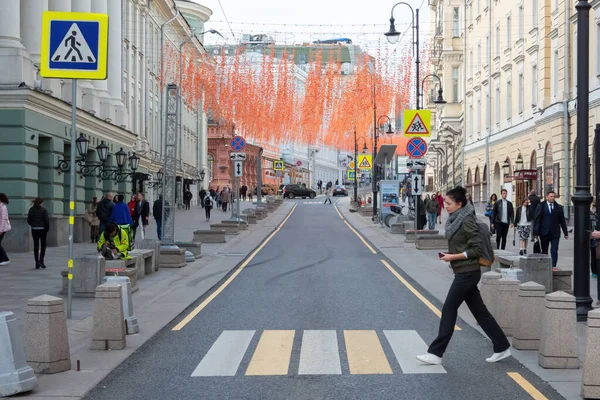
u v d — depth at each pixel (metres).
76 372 8.57
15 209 24.78
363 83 44.97
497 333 8.98
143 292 15.84
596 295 14.72
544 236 18.64
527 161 41.59
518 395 7.47
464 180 58.97
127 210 25.00
